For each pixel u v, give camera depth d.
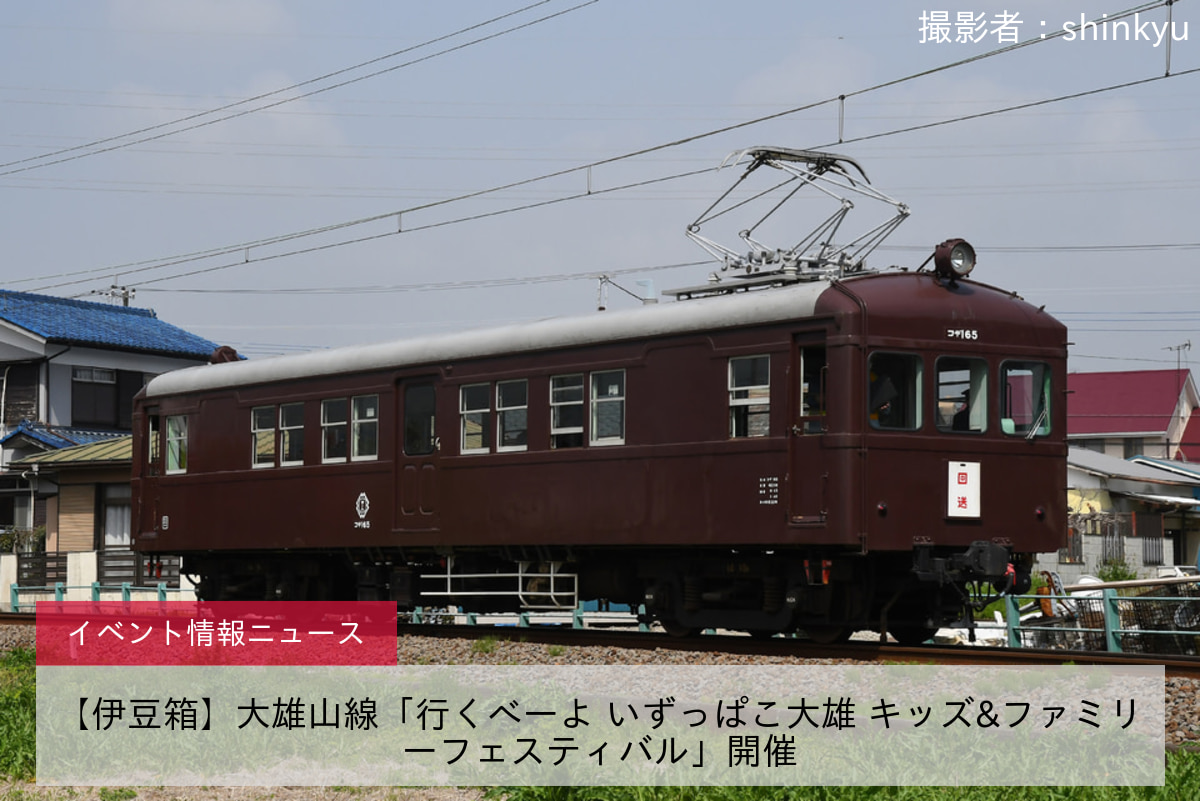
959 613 14.39
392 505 17.34
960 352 13.75
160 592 25.23
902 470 13.34
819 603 14.01
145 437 21.14
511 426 16.20
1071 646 16.27
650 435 14.71
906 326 13.45
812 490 13.34
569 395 15.59
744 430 13.92
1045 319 14.42
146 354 36.09
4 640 19.11
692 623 15.31
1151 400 58.38
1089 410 59.09
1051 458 14.30
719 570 14.95
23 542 32.66
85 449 31.58
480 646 14.91
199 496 20.06
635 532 14.79
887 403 13.42
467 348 16.66
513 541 16.03
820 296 13.41
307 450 18.50
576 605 16.81
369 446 17.77
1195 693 10.29
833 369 13.21
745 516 13.80
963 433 13.75
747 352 13.88
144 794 8.90
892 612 14.91
